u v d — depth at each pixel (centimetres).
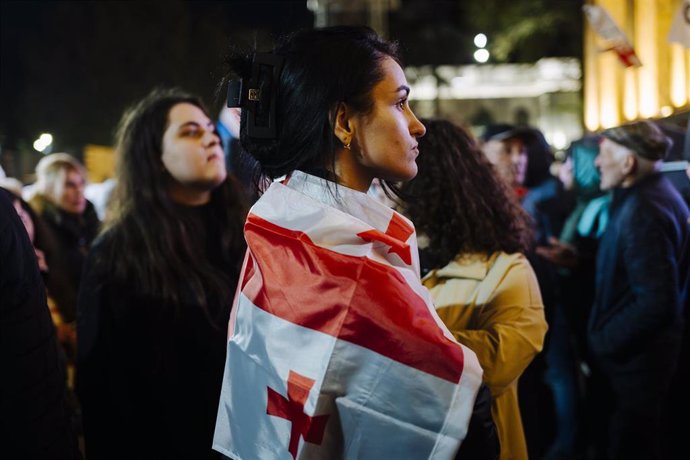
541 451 315
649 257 209
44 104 1032
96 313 185
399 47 109
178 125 190
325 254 95
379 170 103
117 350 183
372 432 91
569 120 1953
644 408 222
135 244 186
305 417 92
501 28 1342
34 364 121
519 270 159
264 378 99
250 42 116
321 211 98
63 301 286
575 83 1423
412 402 90
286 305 96
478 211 161
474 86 2270
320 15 476
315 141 102
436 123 169
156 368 180
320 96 100
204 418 181
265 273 100
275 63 105
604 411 260
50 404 123
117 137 207
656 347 217
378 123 101
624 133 215
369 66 101
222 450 111
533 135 359
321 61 101
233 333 109
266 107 105
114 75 965
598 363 242
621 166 219
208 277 189
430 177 162
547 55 1305
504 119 2353
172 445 180
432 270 163
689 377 218
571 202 353
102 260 188
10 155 788
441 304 159
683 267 213
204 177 191
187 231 193
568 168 357
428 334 90
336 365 91
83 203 371
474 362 92
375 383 90
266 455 100
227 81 117
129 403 181
